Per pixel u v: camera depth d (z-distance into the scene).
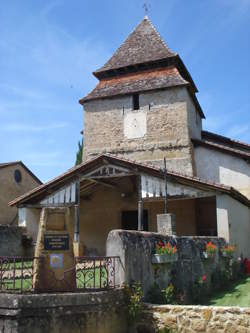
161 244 8.00
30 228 16.88
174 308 6.57
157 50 21.28
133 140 19.41
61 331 5.82
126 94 20.05
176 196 14.03
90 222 19.25
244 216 15.79
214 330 6.25
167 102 19.28
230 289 9.86
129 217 19.14
